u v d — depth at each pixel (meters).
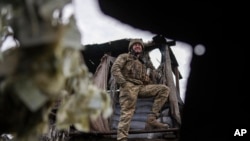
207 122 1.39
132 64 5.24
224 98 1.38
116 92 5.71
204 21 1.32
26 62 0.85
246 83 1.35
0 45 0.88
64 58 0.86
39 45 0.83
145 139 5.52
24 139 0.94
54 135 4.16
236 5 1.27
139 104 5.72
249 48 1.34
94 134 5.37
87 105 0.99
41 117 0.93
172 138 5.39
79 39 0.88
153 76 5.66
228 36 1.35
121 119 5.04
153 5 1.27
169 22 1.32
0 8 0.87
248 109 1.35
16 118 0.91
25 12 0.84
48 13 0.83
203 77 1.42
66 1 0.86
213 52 1.39
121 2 1.27
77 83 0.99
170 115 5.58
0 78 0.86
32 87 0.85
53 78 0.85
